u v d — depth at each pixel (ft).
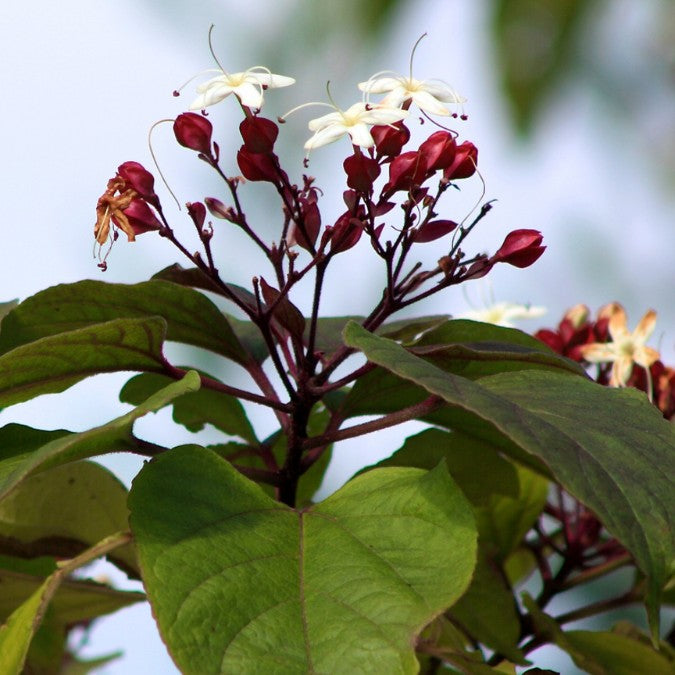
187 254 3.15
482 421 3.29
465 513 2.99
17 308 3.20
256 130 3.12
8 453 3.09
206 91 3.14
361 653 2.90
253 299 3.27
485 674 3.05
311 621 2.93
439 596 2.93
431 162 3.12
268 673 2.89
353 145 3.11
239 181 3.15
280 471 3.20
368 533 3.00
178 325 3.25
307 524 3.02
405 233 3.12
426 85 3.17
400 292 3.16
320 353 3.17
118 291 3.20
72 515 3.31
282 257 3.15
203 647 2.90
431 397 3.14
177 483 3.01
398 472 3.05
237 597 2.93
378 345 3.01
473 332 3.24
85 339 3.09
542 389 3.05
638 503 2.93
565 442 2.95
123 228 3.14
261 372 3.27
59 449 2.96
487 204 3.14
